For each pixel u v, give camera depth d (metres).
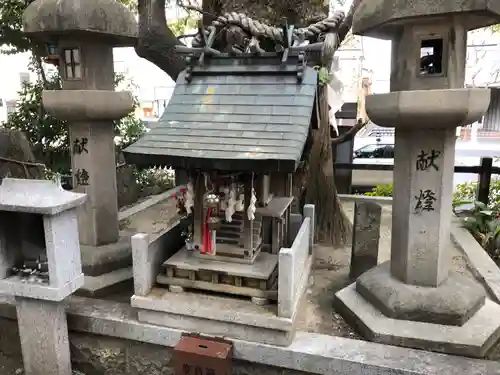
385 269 3.61
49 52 3.92
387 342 3.00
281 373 2.99
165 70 5.03
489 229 5.33
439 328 3.02
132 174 7.47
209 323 3.06
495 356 2.98
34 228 3.22
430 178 3.10
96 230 4.18
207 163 2.63
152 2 4.72
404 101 2.87
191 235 3.50
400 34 3.09
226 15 4.19
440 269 3.24
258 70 3.25
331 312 3.58
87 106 3.76
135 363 3.32
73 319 3.35
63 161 6.93
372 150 9.71
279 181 3.75
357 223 4.08
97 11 3.60
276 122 2.91
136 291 3.19
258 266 3.21
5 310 3.59
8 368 3.63
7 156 5.86
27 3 5.97
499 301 3.61
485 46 8.91
